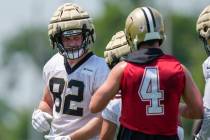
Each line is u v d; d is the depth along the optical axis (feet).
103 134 63.62
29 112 321.52
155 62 59.16
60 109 66.08
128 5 277.03
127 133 59.31
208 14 65.00
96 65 65.51
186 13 275.80
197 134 64.95
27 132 313.73
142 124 59.11
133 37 59.93
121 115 59.72
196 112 59.82
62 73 65.98
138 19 59.67
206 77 64.95
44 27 343.46
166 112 59.06
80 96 65.51
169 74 59.00
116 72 59.26
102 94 59.26
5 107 354.33
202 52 263.90
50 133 67.15
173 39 269.85
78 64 65.57
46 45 340.80
